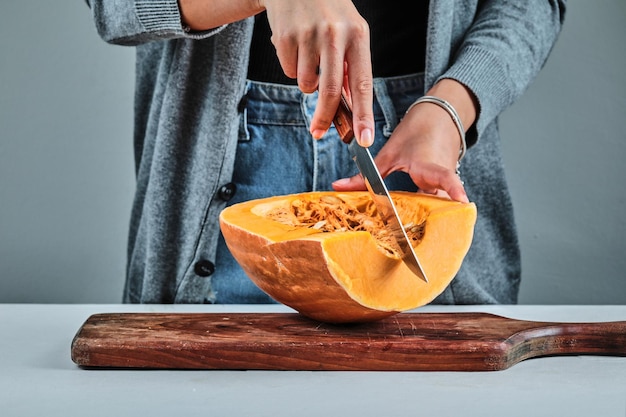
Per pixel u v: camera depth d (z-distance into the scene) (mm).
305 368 852
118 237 1881
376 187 880
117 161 1856
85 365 847
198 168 1253
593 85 1777
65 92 1825
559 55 1778
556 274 1852
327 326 917
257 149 1285
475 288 1269
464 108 1165
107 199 1866
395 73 1316
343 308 848
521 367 870
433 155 1064
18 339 961
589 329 910
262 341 851
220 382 810
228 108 1227
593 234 1829
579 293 1845
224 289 1283
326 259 787
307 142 1285
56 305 1133
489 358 849
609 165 1795
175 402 748
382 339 862
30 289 1872
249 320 942
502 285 1389
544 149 1822
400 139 1093
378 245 876
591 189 1815
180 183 1279
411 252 811
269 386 798
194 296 1272
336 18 840
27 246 1861
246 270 892
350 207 986
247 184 1288
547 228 1850
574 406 743
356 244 813
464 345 851
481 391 785
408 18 1300
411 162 1045
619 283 1820
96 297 1895
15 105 1817
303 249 795
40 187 1852
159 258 1283
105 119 1842
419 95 1317
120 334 875
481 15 1344
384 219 888
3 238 1853
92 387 791
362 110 845
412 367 852
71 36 1804
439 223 874
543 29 1333
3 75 1802
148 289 1290
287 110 1279
